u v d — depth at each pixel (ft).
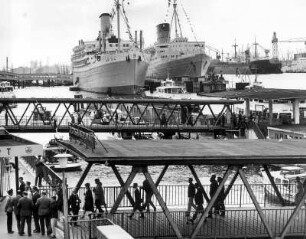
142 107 308.19
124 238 41.65
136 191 74.33
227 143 82.74
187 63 527.81
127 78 451.53
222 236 71.00
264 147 77.82
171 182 165.07
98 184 72.79
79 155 68.64
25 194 71.41
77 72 613.93
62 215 72.59
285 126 198.70
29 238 69.36
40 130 202.39
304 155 69.41
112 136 269.03
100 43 549.54
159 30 589.73
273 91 253.03
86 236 66.39
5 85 505.66
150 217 79.30
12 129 199.93
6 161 125.80
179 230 72.64
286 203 101.35
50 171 96.63
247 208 86.17
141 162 66.80
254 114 241.76
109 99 211.41
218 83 391.65
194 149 74.28
